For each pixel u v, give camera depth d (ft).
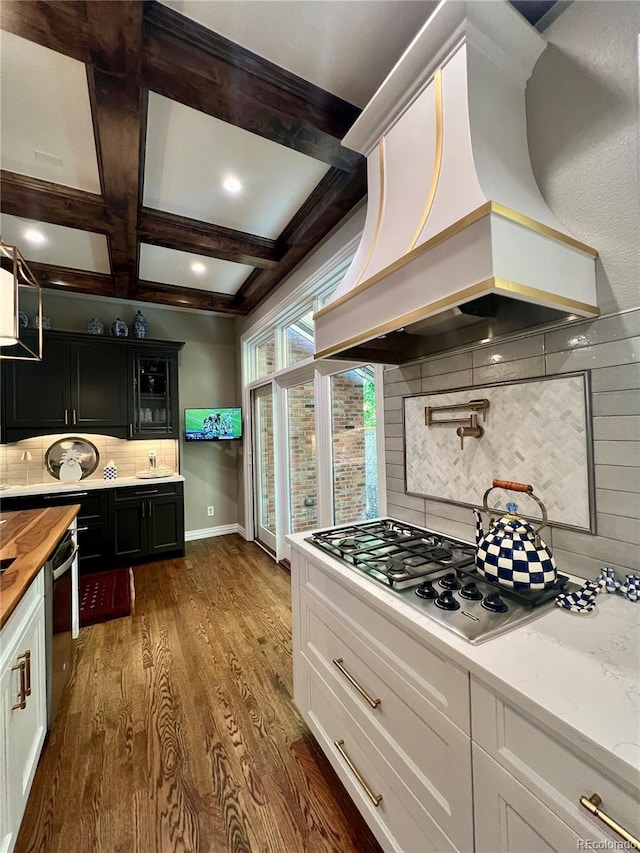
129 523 12.55
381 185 4.49
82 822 4.26
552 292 3.17
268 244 10.14
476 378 4.92
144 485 12.79
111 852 3.96
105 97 5.21
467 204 3.17
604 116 3.53
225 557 13.38
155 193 7.91
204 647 7.75
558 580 3.56
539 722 2.21
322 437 9.73
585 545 3.73
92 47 4.49
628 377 3.41
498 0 3.36
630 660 2.55
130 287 12.48
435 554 4.55
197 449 15.88
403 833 3.37
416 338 5.95
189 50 4.74
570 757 2.07
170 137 6.38
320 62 5.16
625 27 3.39
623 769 1.78
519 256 2.94
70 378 12.46
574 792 2.05
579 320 3.76
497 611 3.17
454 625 3.00
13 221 8.96
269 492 14.28
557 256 3.25
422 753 3.15
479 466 4.91
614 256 3.48
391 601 3.51
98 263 11.30
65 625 6.49
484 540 3.66
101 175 7.02
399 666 3.41
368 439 8.18
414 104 4.00
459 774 2.77
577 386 3.78
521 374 4.34
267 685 6.58
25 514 7.57
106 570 12.07
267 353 14.35
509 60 3.83
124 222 8.38
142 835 4.12
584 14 3.67
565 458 3.89
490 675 2.44
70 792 4.61
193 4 4.33
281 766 4.96
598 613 3.14
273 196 8.10
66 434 12.98
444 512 5.50
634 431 3.37
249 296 13.34
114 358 13.20
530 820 2.27
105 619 8.86
